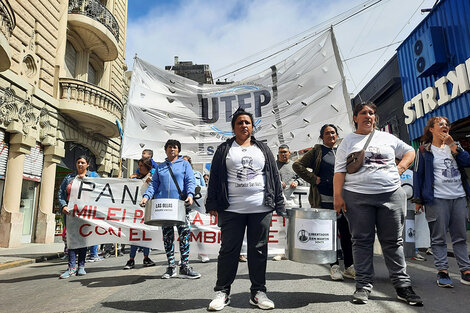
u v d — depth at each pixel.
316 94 6.82
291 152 6.81
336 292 3.17
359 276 2.85
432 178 3.65
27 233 10.52
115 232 5.17
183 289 3.53
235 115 3.06
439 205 3.58
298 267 4.66
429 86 10.27
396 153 3.13
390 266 2.88
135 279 4.25
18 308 3.09
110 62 16.36
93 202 5.20
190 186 4.26
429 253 6.00
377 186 2.87
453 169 3.65
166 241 4.33
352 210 2.95
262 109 7.13
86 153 13.98
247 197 2.83
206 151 7.25
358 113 3.13
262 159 2.95
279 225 5.16
